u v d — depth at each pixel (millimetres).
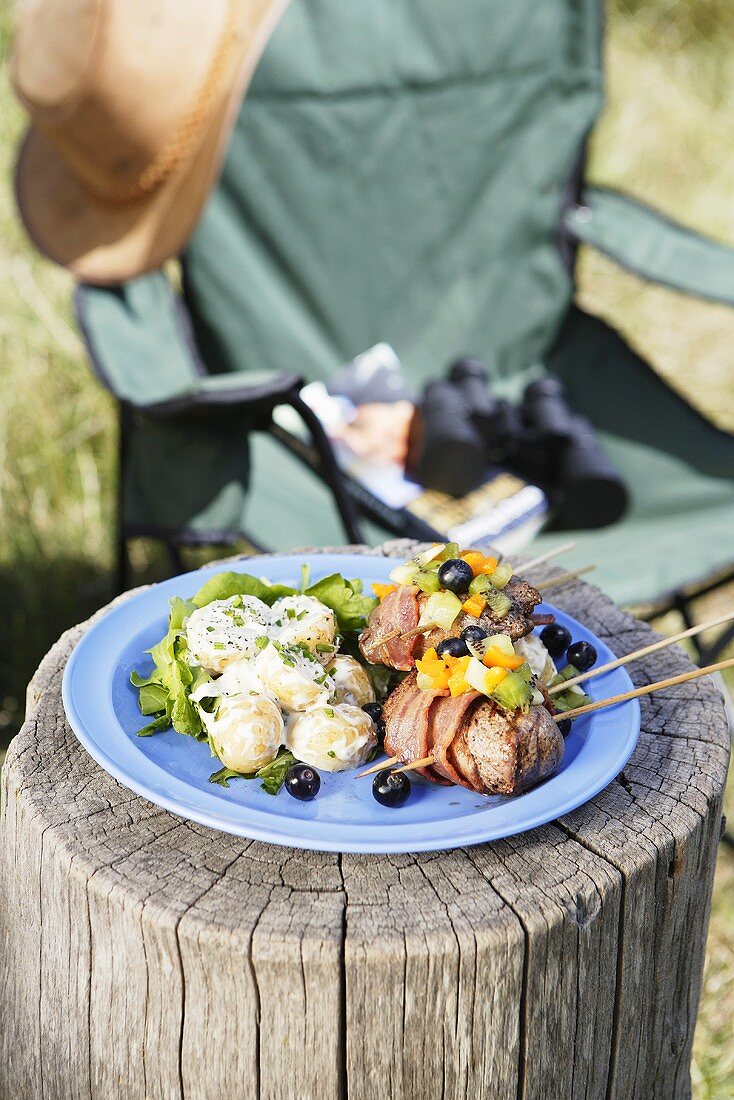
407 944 957
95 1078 1108
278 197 2535
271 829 983
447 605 1129
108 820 1090
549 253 2621
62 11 1935
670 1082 1271
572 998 1047
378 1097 1021
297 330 2576
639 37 4559
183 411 1871
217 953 963
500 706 1064
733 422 3273
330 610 1231
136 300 2301
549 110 2555
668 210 4027
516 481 2369
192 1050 1023
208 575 1411
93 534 2863
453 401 2355
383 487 2311
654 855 1062
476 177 2580
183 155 1980
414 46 2500
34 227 2160
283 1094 1021
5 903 1195
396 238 2600
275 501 2203
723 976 1904
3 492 2859
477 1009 991
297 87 2486
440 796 1105
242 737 1085
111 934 1019
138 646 1270
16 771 1149
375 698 1239
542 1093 1076
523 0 2479
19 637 2561
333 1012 976
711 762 1199
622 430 2506
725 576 2197
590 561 2115
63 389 3105
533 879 1030
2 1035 1271
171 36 1912
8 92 3506
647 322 3717
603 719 1176
